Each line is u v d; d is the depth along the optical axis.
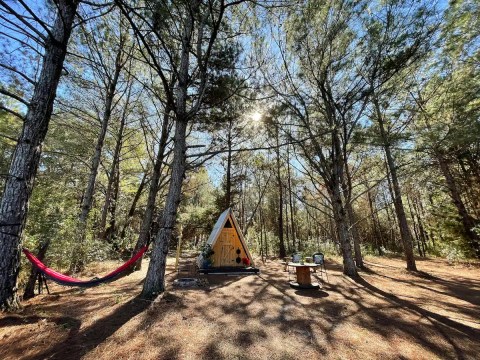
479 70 9.84
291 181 22.14
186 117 6.98
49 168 13.16
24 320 4.19
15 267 4.78
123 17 8.91
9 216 4.76
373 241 33.19
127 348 3.55
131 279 8.23
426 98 11.89
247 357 3.44
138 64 11.15
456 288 8.47
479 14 8.60
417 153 10.26
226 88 7.15
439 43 8.66
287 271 11.02
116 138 14.43
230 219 11.14
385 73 9.09
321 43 10.05
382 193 25.89
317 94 11.34
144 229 10.62
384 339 4.16
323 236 39.97
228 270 10.09
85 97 12.25
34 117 5.23
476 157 14.70
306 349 3.73
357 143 9.79
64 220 8.07
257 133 11.09
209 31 7.38
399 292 7.64
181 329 4.22
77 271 8.88
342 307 5.80
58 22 5.71
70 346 3.53
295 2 7.12
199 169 15.12
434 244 23.92
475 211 16.27
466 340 4.19
